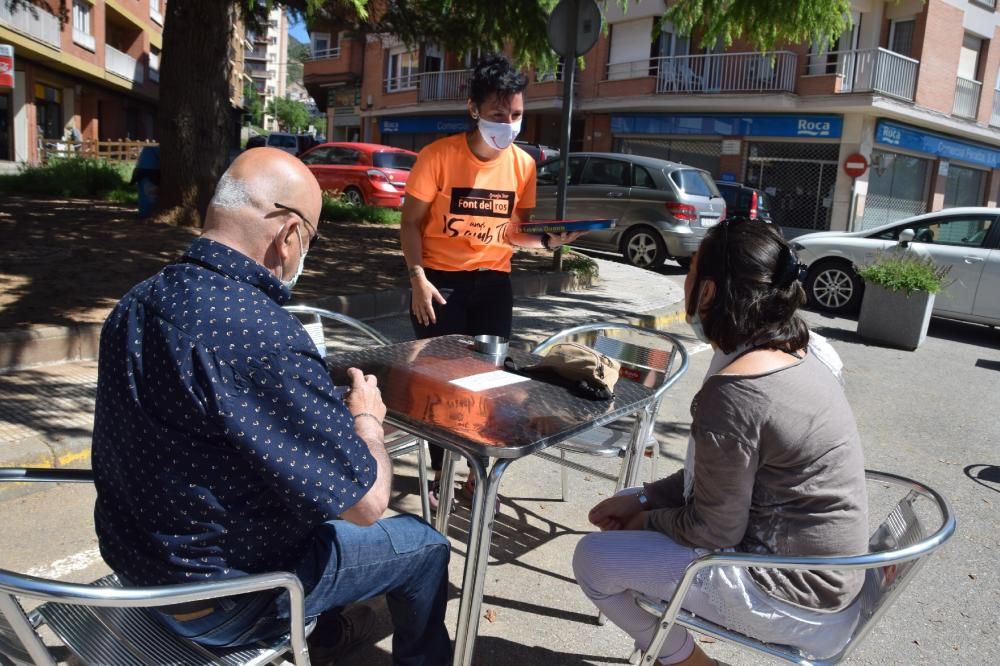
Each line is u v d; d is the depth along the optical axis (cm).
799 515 197
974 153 2725
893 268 841
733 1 971
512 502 394
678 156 2577
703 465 197
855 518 197
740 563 191
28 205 1167
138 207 1106
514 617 298
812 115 2286
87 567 304
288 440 162
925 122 2397
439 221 354
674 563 209
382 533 205
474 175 348
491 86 326
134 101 4509
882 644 296
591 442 330
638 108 2552
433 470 418
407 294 757
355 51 3706
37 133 3353
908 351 834
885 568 213
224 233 172
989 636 305
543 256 1135
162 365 160
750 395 192
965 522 411
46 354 498
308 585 186
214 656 178
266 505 171
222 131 1038
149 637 183
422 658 219
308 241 181
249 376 160
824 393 198
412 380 269
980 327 1031
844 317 1005
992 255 905
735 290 200
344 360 295
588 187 1349
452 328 368
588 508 395
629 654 281
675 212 1249
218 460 162
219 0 983
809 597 200
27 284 648
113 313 172
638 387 283
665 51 2489
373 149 1709
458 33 1081
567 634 290
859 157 2192
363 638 266
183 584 155
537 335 698
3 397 427
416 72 3306
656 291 1012
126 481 165
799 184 2386
